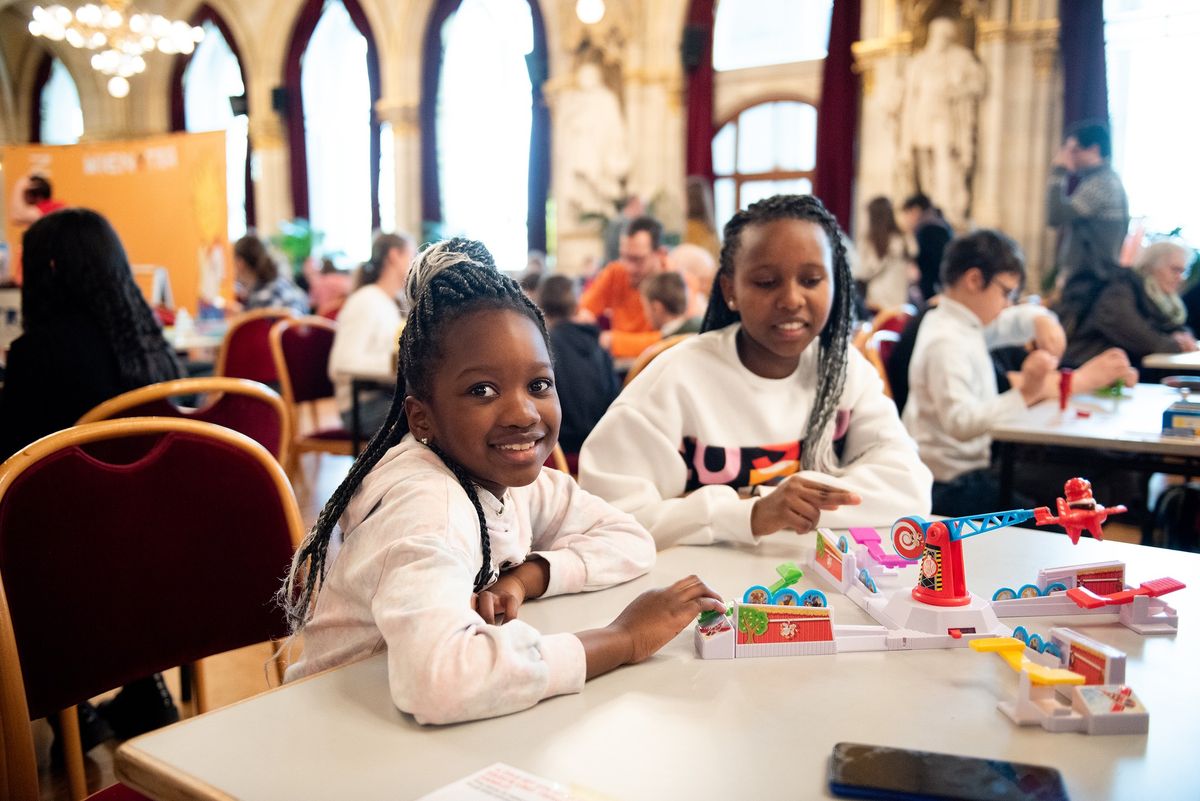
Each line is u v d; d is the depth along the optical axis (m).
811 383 1.48
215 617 1.16
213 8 12.10
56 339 1.84
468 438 0.86
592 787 0.58
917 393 2.47
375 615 0.75
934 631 0.83
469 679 0.67
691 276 4.18
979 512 2.35
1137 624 0.86
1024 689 0.67
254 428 1.87
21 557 1.01
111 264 1.90
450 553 0.78
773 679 0.75
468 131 10.78
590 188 9.15
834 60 7.82
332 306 5.87
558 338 2.85
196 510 1.15
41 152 6.23
